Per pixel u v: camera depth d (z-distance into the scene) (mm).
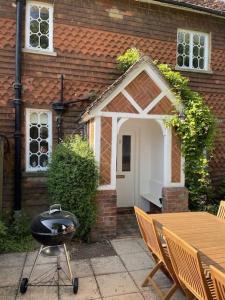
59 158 6266
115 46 7840
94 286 4340
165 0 7973
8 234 6297
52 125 7324
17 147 6875
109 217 6391
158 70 6602
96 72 7668
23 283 4137
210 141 7211
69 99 7438
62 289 4258
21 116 7023
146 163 8555
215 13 8711
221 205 5254
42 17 7293
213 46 9023
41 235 3881
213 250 3381
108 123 6363
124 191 8477
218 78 9094
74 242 6145
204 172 7180
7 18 6879
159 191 7742
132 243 6105
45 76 7207
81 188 5934
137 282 4465
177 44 8578
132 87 6520
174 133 6988
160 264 4230
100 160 6324
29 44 7199
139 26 8078
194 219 4727
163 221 4598
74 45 7441
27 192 7098
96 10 7633
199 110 6996
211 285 3020
